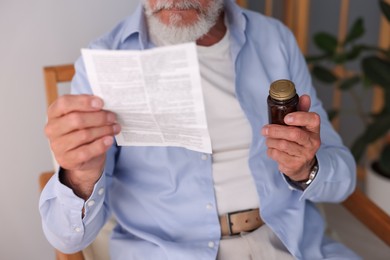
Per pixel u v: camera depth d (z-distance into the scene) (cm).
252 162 108
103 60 74
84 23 137
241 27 114
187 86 75
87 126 79
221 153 109
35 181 146
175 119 80
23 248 151
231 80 112
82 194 92
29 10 130
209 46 113
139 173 108
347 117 215
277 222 108
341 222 171
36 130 141
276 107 86
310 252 111
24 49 133
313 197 110
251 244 105
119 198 111
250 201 109
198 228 107
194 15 99
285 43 121
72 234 96
